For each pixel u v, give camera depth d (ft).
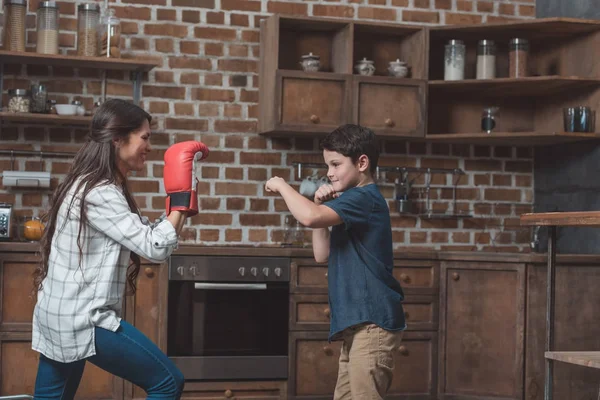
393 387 13.23
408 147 15.23
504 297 13.04
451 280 13.39
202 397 12.68
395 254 13.26
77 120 13.14
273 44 13.75
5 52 12.64
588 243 14.15
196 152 7.41
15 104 12.92
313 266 13.06
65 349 6.66
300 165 14.69
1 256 12.09
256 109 14.61
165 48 14.28
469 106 15.46
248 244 14.53
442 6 15.40
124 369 6.86
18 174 13.20
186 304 12.69
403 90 14.05
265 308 12.92
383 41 15.08
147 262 12.57
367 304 7.66
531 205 15.71
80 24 13.20
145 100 14.19
